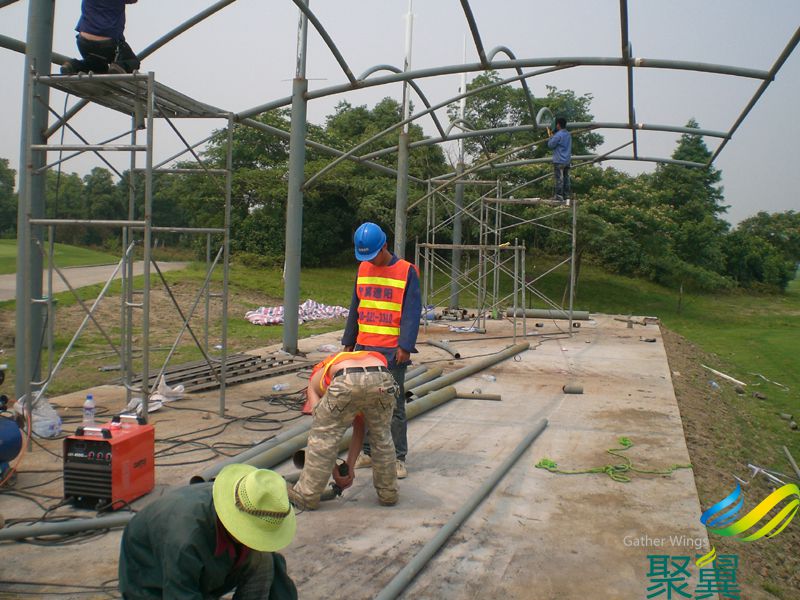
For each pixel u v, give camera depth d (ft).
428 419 26.81
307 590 12.96
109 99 24.47
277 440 21.48
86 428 16.33
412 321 18.69
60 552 14.28
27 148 21.74
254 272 102.06
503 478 19.79
